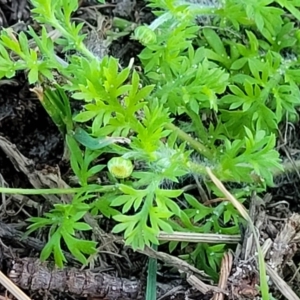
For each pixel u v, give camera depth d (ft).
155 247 0.46
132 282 0.45
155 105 0.42
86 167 0.45
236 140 0.44
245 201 0.48
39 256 0.48
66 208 0.44
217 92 0.45
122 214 0.45
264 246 0.44
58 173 0.48
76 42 0.45
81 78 0.42
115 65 0.40
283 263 0.45
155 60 0.47
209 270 0.46
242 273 0.43
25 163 0.49
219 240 0.46
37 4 0.44
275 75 0.48
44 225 0.46
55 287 0.44
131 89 0.40
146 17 0.57
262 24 0.48
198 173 0.46
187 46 0.46
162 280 0.47
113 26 0.56
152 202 0.43
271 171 0.49
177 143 0.49
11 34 0.46
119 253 0.48
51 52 0.44
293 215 0.45
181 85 0.46
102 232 0.47
